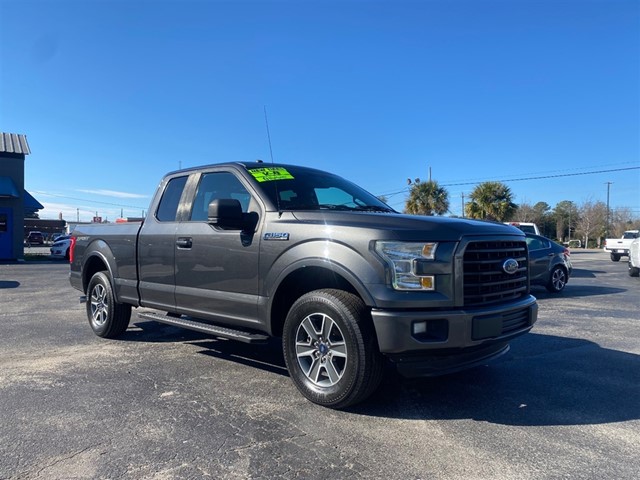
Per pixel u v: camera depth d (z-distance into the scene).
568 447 3.23
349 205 5.00
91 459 3.02
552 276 11.62
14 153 24.39
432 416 3.75
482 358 3.96
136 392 4.26
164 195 5.73
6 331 6.85
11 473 2.84
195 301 4.99
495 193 34.59
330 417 3.71
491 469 2.93
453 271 3.61
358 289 3.65
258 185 4.66
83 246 6.86
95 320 6.56
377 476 2.84
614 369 5.07
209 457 3.05
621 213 77.31
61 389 4.33
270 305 4.25
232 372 4.87
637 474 2.87
